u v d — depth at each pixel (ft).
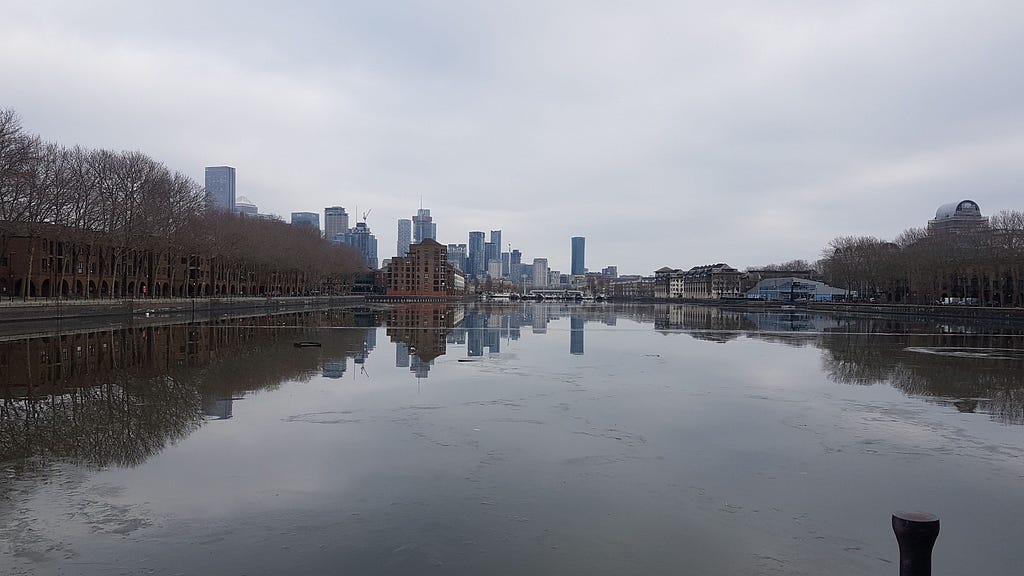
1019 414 90.22
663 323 321.11
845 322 349.61
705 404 94.79
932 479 61.00
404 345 176.04
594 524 48.98
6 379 111.86
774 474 61.72
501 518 49.70
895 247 541.75
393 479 58.23
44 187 252.42
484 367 131.23
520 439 72.28
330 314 375.66
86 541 44.45
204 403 91.20
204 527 47.14
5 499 52.34
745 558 43.83
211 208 440.04
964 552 45.78
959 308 381.81
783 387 111.86
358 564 41.70
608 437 73.97
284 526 47.47
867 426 82.02
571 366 135.03
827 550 45.27
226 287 512.22
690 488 57.31
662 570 41.88
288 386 105.70
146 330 224.33
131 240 314.96
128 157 345.72
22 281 350.43
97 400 92.94
